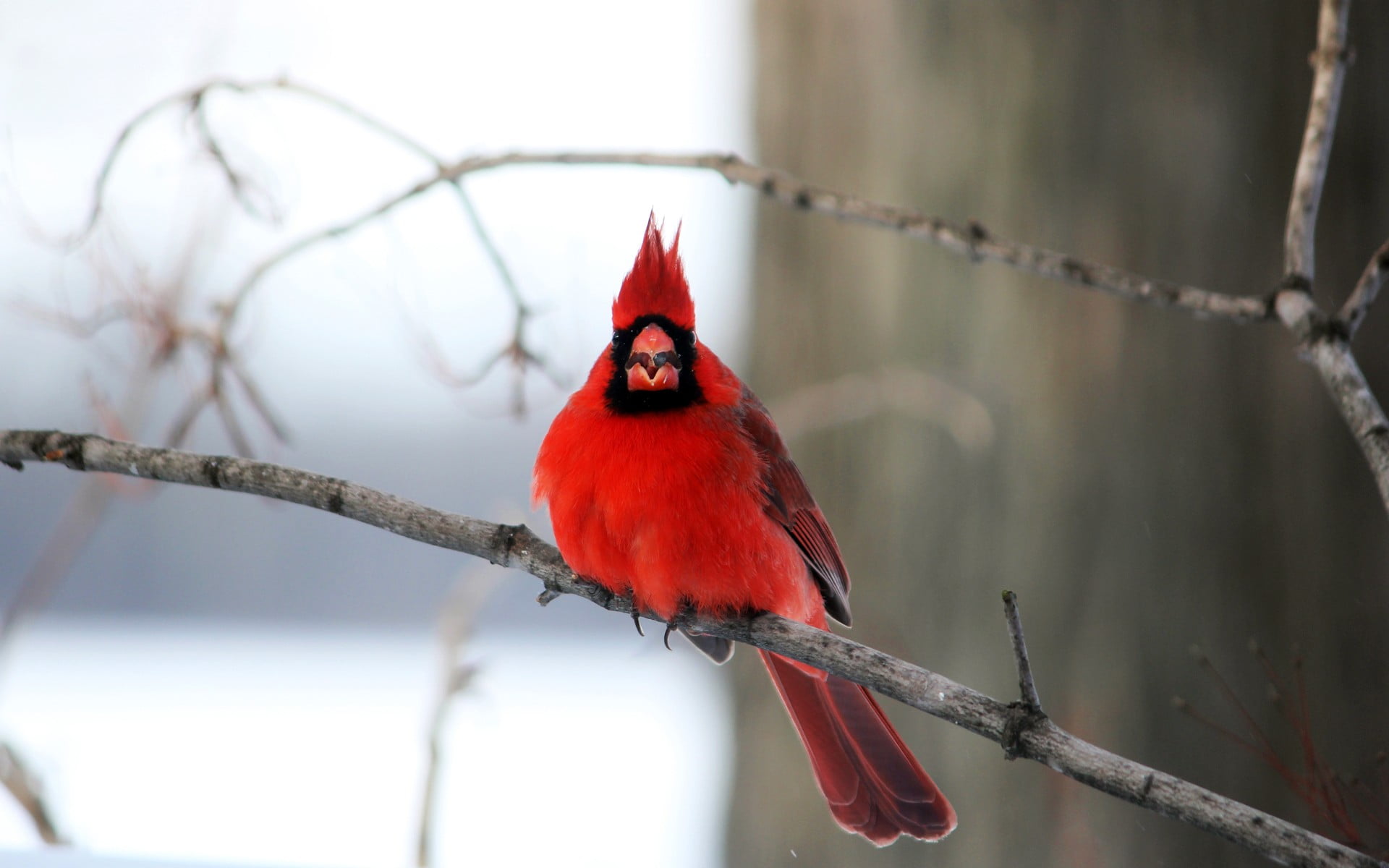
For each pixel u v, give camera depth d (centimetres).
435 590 1412
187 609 1380
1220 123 671
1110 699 657
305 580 1397
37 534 1257
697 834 869
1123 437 668
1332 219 676
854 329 728
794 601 529
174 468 446
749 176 538
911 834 568
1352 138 677
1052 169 680
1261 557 659
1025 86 685
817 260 745
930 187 700
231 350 610
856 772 576
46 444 451
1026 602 673
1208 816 336
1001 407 683
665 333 495
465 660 992
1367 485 657
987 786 673
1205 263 669
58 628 1359
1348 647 650
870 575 704
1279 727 647
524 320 583
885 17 721
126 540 1372
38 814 632
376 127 568
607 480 488
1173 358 667
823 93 747
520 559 456
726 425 506
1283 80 673
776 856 736
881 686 410
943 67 701
